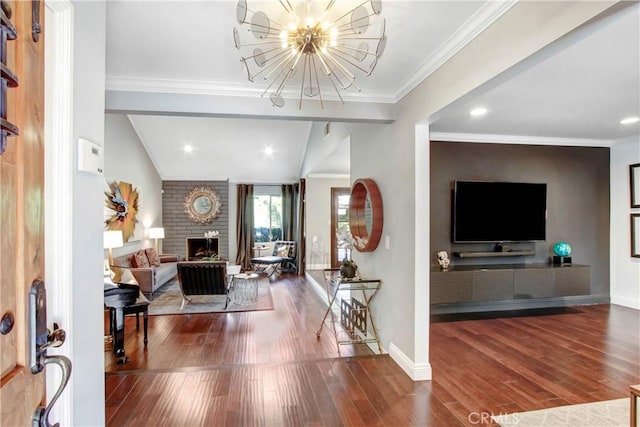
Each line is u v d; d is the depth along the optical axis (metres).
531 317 4.60
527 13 1.71
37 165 0.91
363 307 3.89
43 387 0.95
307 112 3.14
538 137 5.01
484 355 3.34
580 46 2.23
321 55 2.21
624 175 5.18
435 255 4.82
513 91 3.06
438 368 3.05
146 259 6.52
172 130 7.10
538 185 4.98
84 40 1.26
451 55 2.36
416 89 2.87
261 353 3.51
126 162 6.36
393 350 3.25
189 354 3.49
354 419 2.26
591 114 3.79
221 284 5.25
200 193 8.98
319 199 8.27
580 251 5.27
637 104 3.42
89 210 1.29
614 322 4.37
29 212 0.87
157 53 2.42
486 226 4.86
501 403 2.46
